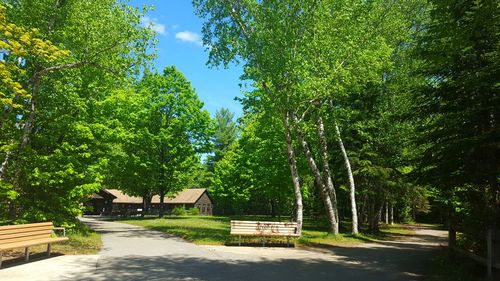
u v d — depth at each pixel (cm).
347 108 2536
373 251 1748
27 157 1546
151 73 1797
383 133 2639
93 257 1267
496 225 1046
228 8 1912
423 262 1408
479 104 1125
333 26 1889
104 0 1706
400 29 2406
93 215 6400
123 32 1673
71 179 1645
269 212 6788
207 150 4441
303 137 2295
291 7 1822
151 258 1288
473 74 1115
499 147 1040
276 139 3022
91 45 1627
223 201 6531
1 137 1503
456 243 1339
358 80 2077
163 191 4369
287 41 1783
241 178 5091
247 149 4234
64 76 1652
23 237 1130
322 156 2422
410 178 1316
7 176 1533
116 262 1186
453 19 1223
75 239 1680
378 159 2634
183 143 4275
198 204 6988
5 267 1047
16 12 1530
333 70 1855
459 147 1091
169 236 2095
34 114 1614
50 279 916
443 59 1218
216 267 1154
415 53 1334
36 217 1530
